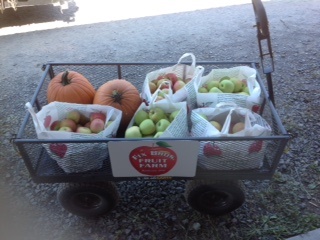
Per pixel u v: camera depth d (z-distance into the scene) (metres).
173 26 4.89
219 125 1.91
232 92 2.16
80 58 4.11
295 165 2.60
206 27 4.84
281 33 4.59
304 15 5.11
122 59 4.07
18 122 3.10
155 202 2.32
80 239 2.13
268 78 1.97
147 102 2.07
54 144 1.75
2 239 2.14
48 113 1.93
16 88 3.59
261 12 1.78
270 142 1.96
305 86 3.48
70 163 1.82
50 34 4.74
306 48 4.21
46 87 2.50
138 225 2.19
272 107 1.93
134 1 5.78
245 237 2.11
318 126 2.96
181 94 2.05
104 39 4.57
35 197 2.41
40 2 5.14
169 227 2.18
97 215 2.18
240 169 1.86
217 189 1.96
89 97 2.21
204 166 1.85
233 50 4.22
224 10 5.39
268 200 2.34
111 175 1.88
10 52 4.30
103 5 5.64
